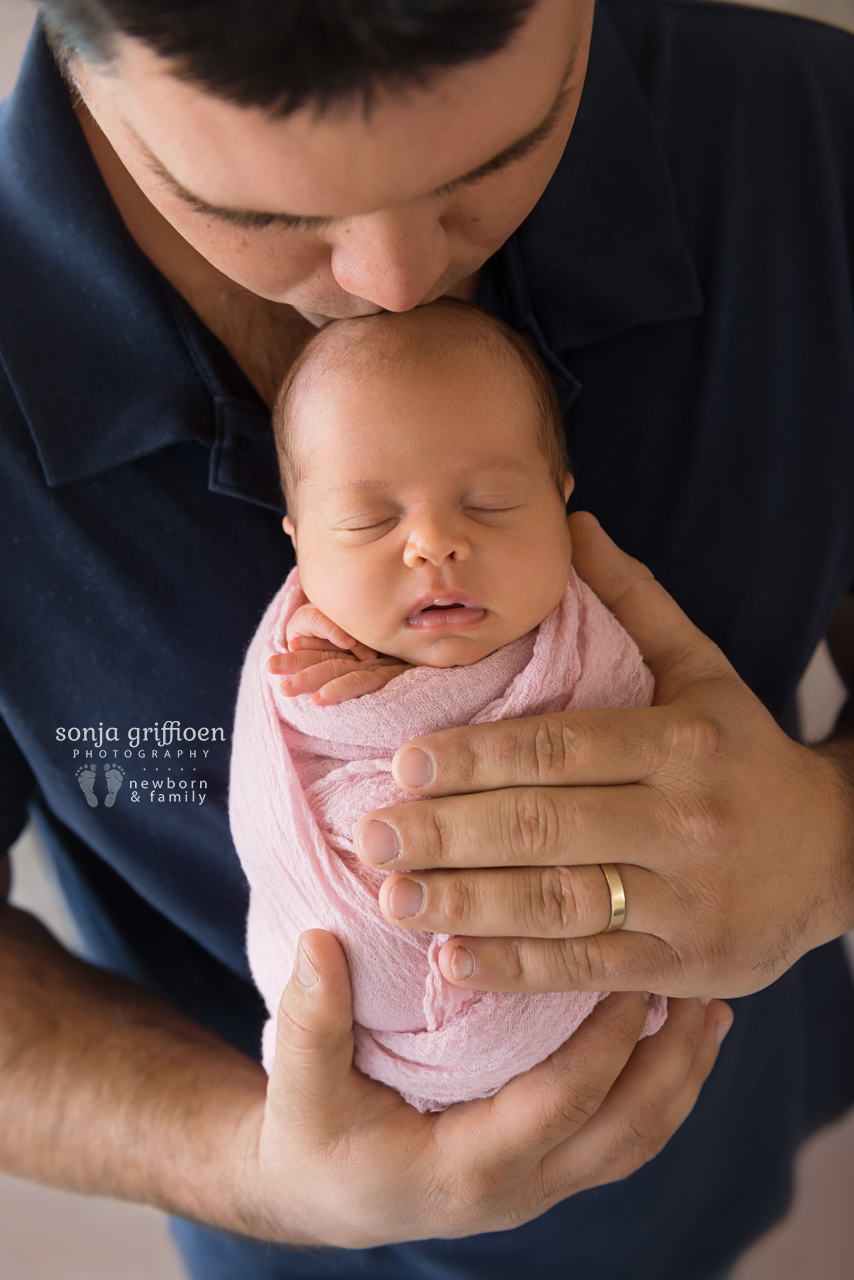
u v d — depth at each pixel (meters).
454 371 0.77
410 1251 1.14
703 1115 1.13
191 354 0.84
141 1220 2.12
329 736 0.79
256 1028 1.19
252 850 0.79
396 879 0.71
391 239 0.51
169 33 0.38
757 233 0.98
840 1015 1.39
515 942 0.72
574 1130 0.78
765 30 1.03
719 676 0.83
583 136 0.88
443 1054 0.75
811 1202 1.73
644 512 0.95
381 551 0.77
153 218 0.85
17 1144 1.02
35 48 0.79
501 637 0.79
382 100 0.41
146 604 0.89
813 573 1.01
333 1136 0.81
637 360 0.93
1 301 0.82
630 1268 1.17
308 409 0.79
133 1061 1.03
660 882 0.73
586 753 0.71
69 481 0.84
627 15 1.01
